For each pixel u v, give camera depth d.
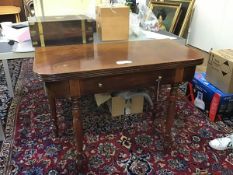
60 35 1.49
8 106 2.13
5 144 1.64
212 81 2.01
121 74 1.15
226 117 1.96
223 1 2.99
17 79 2.66
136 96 1.75
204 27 3.41
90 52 1.32
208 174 1.42
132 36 1.80
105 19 1.53
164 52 1.33
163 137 1.59
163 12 3.29
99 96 1.83
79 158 1.37
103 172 1.42
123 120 1.91
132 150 1.60
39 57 1.23
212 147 1.62
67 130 1.79
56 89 1.11
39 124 1.86
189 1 3.08
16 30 1.85
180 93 2.34
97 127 1.82
